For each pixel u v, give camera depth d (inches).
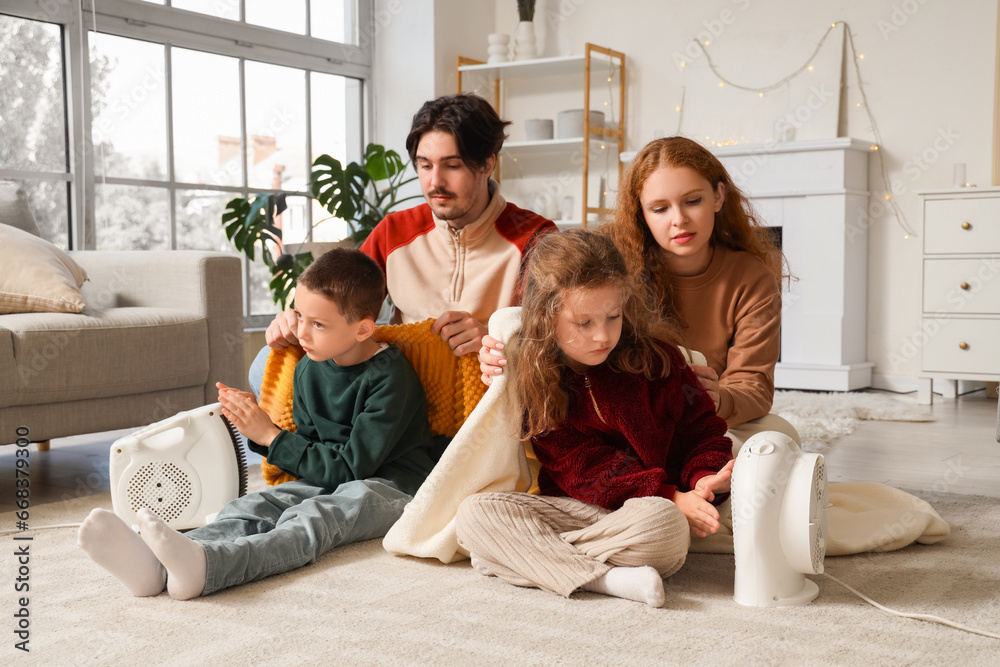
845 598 48.8
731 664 39.6
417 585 51.4
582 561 49.9
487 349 57.0
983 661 39.8
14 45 120.5
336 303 60.1
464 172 68.7
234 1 153.6
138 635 43.5
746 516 47.6
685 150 62.8
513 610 46.9
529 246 71.5
